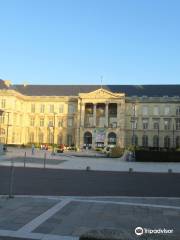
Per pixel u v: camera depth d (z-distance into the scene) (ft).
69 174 115.55
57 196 66.64
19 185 82.07
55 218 47.06
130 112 456.04
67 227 42.32
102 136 435.12
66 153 285.43
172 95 452.35
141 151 201.67
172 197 69.82
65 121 469.16
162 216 50.34
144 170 144.25
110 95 437.99
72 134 465.47
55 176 106.93
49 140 471.21
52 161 179.22
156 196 70.90
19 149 341.21
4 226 41.98
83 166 154.81
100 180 99.91
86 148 418.31
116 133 431.84
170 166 170.81
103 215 50.11
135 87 472.03
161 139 447.01
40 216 48.01
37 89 492.54
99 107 453.17
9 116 432.25
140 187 86.12
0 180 91.09
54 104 474.49
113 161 198.90
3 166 137.18
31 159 187.93
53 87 492.95
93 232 18.84
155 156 201.05
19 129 460.96
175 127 444.96
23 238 37.09
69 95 473.26
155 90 463.83
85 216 49.01
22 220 45.37
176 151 201.26
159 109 451.12
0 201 59.31
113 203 60.39
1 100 435.12
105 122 441.68
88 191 75.77
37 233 39.11
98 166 157.69
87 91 474.90
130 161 201.57
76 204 58.23
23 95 472.03
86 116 455.63
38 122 476.95
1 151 225.56
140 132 452.35
